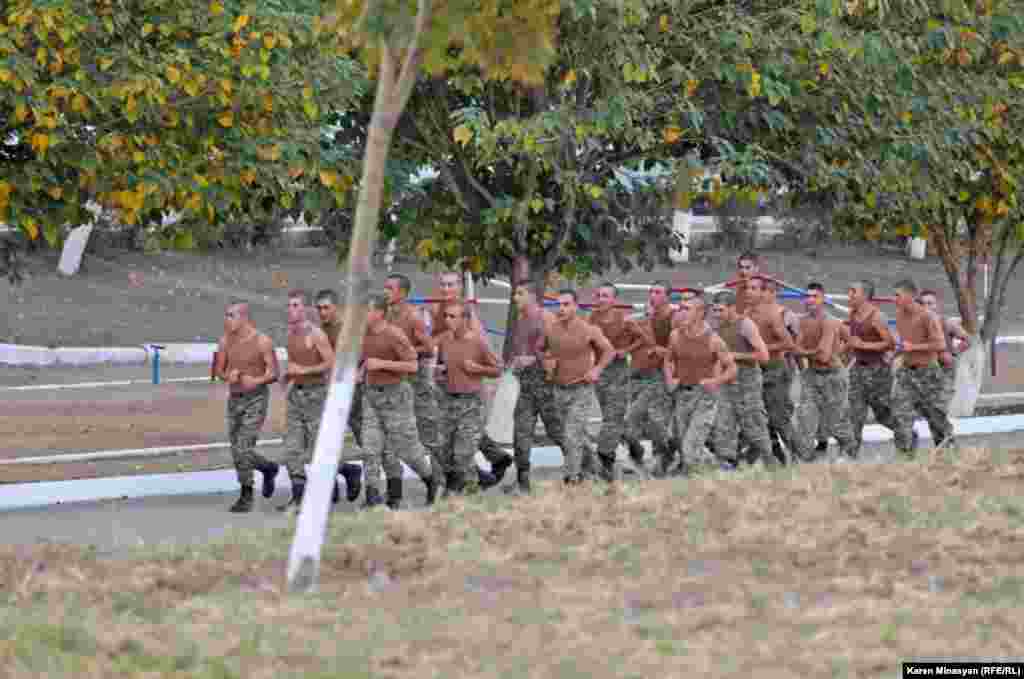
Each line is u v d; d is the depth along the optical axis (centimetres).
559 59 4778
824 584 2188
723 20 5047
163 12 4347
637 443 4588
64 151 4222
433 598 2183
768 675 1803
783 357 4688
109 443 5225
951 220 6306
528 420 4328
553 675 1820
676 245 5478
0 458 4888
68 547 2684
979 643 1916
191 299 9156
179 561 2502
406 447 4069
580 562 2341
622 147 5262
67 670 1888
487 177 5259
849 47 5009
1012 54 5788
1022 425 6038
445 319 4297
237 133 4469
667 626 1994
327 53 4522
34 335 7925
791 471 3047
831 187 5459
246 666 1884
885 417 4847
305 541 2358
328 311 4181
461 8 2542
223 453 5128
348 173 4728
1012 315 10262
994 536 2456
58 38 4122
